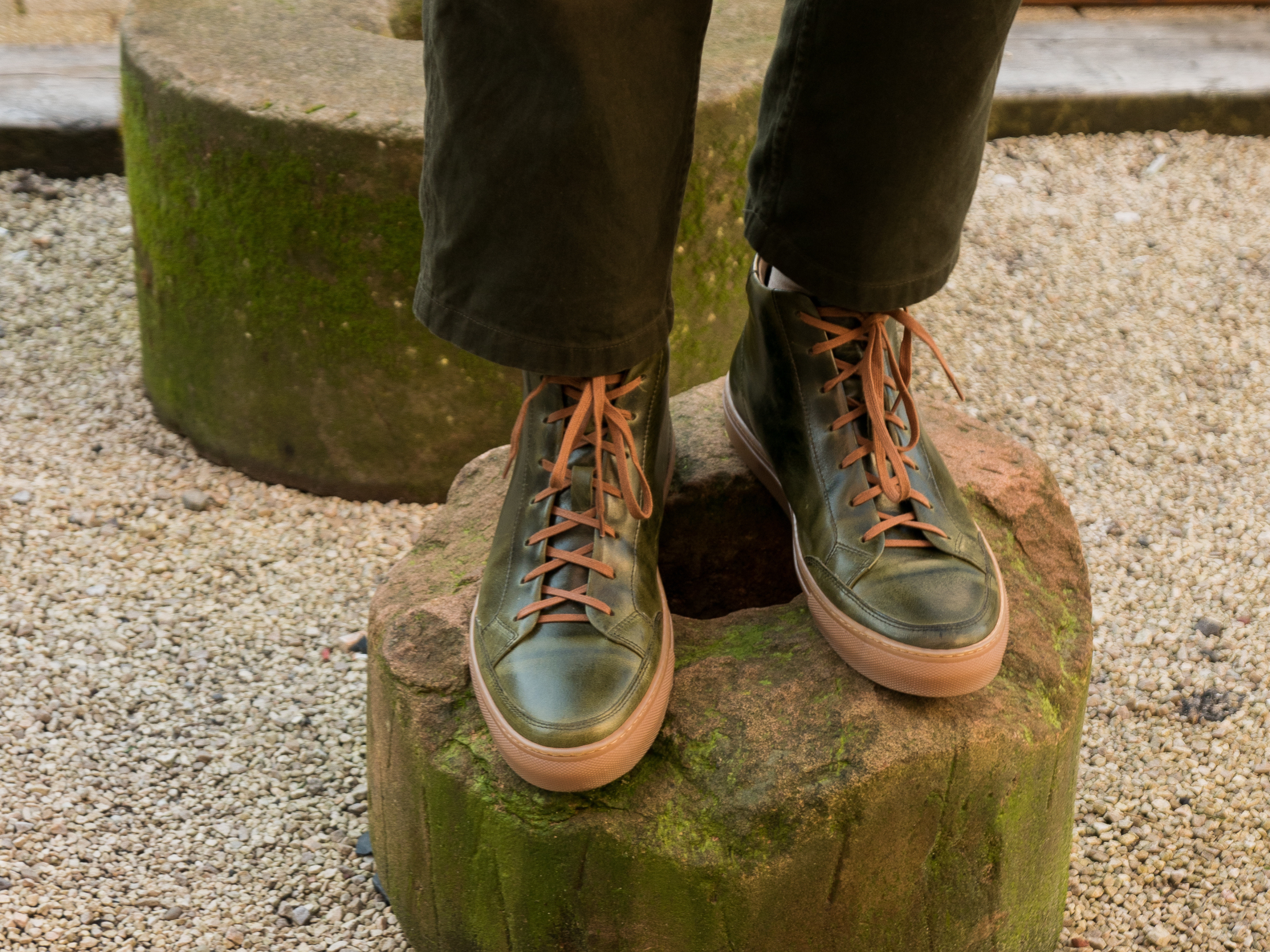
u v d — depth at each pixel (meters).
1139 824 1.62
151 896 1.45
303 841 1.56
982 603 1.06
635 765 1.06
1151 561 2.20
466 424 2.17
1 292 2.83
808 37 0.96
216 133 1.98
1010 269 3.11
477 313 0.99
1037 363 2.78
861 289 1.07
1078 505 2.35
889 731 1.08
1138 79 3.70
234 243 2.06
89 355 2.67
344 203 1.96
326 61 2.15
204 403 2.30
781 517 1.45
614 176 0.91
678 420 1.53
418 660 1.19
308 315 2.08
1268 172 3.51
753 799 1.05
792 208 1.05
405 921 1.30
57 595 2.00
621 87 0.88
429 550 1.37
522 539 1.13
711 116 2.05
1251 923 1.46
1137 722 1.83
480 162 0.92
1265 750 1.75
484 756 1.12
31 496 2.23
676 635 1.22
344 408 2.17
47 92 3.31
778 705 1.12
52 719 1.74
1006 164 3.55
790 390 1.21
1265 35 4.04
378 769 1.25
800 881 1.07
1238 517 2.31
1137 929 1.46
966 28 0.92
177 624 1.97
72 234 3.06
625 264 0.96
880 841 1.08
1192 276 3.09
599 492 1.10
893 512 1.13
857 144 0.98
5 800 1.58
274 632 1.97
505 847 1.11
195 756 1.70
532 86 0.88
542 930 1.14
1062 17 4.18
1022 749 1.12
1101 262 3.14
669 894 1.08
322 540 2.19
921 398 1.60
